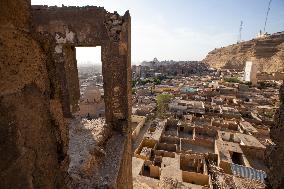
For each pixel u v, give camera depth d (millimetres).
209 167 16328
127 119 7238
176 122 27109
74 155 5270
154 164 16531
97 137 6188
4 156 1778
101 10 6574
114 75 6977
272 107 35219
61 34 6785
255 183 13422
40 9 6688
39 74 2367
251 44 110188
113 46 6773
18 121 1957
